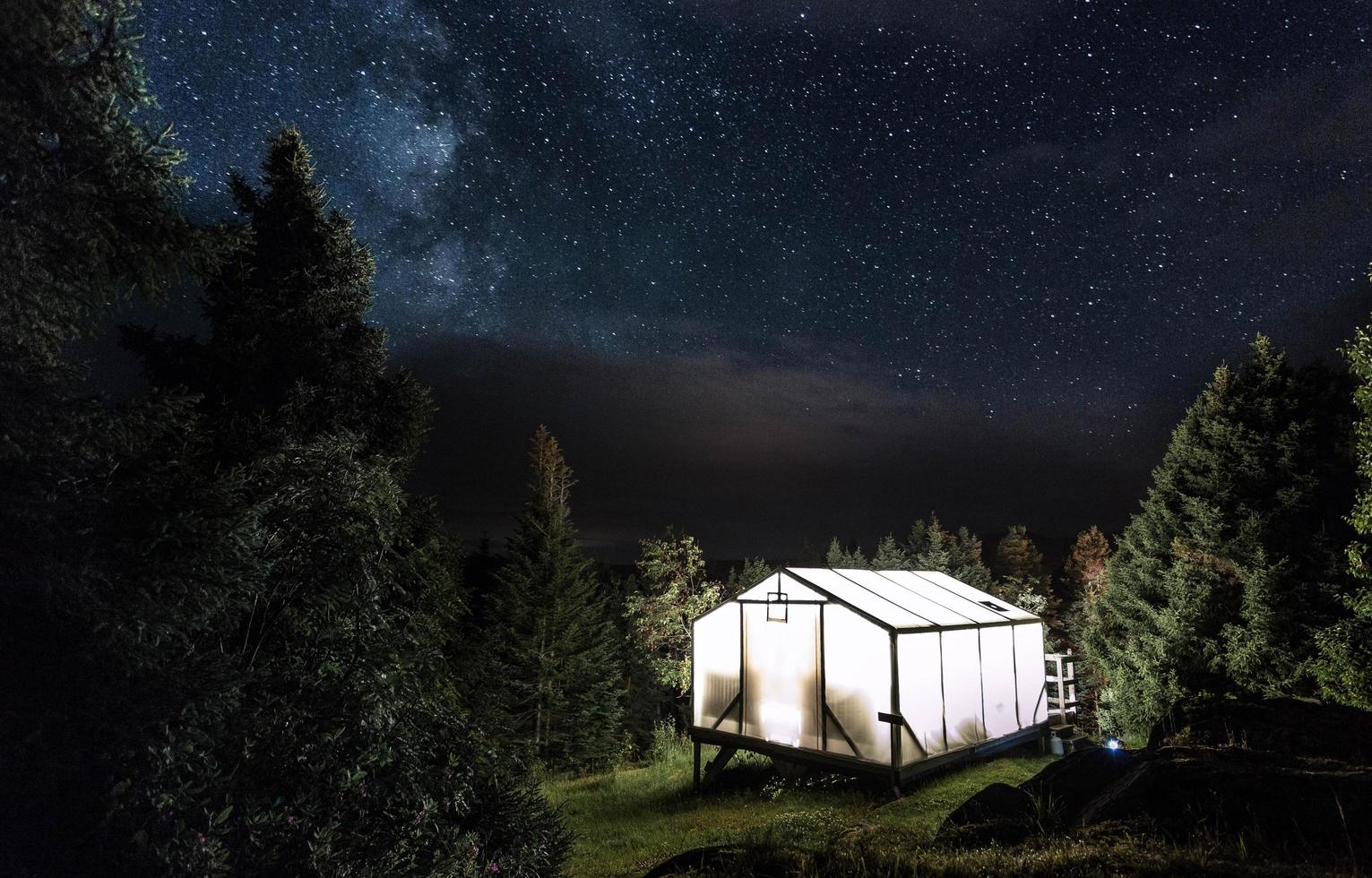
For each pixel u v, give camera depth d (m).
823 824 10.84
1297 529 17.61
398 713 5.22
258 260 10.70
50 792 3.28
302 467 5.79
